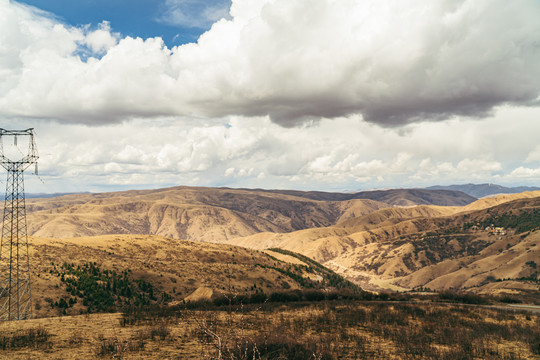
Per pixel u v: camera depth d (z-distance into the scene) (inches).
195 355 548.1
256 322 902.4
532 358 649.6
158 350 580.7
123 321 861.2
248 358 458.0
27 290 2721.5
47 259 4035.4
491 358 637.9
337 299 1760.6
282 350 524.1
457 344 751.7
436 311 1219.2
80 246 5251.0
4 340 631.8
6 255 3718.0
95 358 534.9
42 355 550.0
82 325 828.6
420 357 633.6
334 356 588.7
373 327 924.0
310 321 995.9
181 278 4375.0
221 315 981.8
